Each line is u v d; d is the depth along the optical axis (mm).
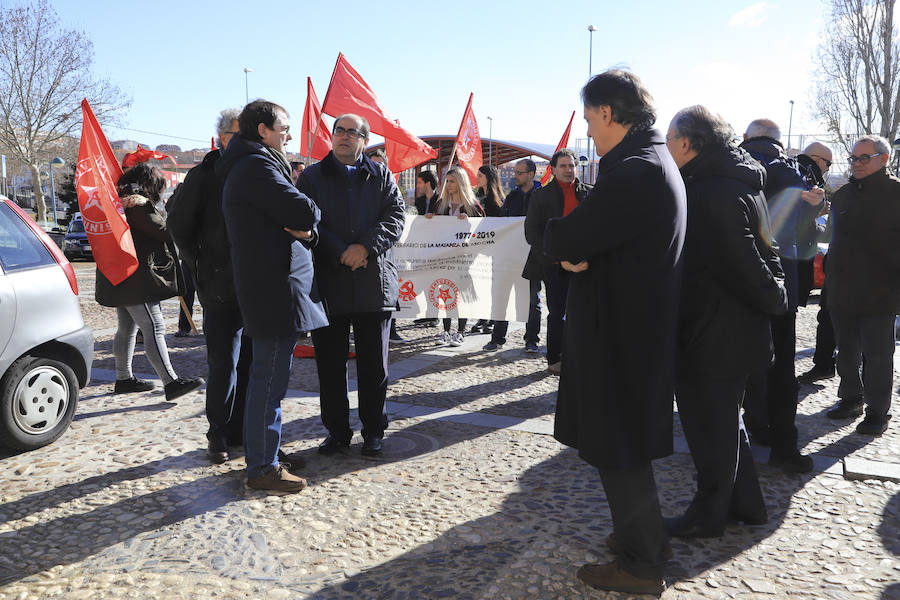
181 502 3281
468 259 6891
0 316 3773
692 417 2838
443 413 4781
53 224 39844
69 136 38656
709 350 2699
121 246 4637
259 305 3232
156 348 4910
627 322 2293
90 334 4395
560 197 5477
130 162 5129
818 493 3371
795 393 3596
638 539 2420
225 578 2600
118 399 5090
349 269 3715
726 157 2703
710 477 2848
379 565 2695
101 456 3893
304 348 6637
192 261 3725
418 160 7820
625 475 2369
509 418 4664
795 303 3568
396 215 3822
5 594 2486
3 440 3828
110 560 2732
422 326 8680
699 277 2693
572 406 2428
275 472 3402
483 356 6777
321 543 2877
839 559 2738
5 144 37844
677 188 2344
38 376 4004
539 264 5891
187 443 4117
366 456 3912
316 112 8680
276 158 3314
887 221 4117
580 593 2479
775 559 2740
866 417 4328
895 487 3439
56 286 4176
